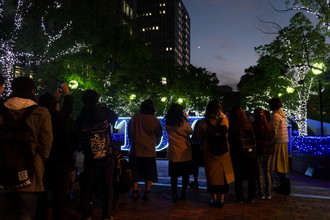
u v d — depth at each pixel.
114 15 20.27
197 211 4.65
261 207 4.92
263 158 5.46
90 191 3.93
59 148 3.80
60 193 3.80
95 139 3.85
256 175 5.54
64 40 16.66
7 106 2.62
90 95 3.96
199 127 4.90
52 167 3.74
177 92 35.00
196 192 6.01
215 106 4.88
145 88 25.92
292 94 19.23
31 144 2.65
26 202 2.57
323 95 18.06
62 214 3.81
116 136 13.90
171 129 5.30
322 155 8.38
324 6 11.70
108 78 20.50
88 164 3.88
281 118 5.91
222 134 4.70
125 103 23.67
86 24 17.70
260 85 23.47
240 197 5.19
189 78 37.12
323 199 5.49
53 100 3.91
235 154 5.17
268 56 14.80
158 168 10.07
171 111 5.33
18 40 14.81
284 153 5.89
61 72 17.70
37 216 3.76
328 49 12.81
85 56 19.34
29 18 15.36
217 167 4.83
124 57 20.11
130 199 5.40
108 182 3.99
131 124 5.29
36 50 16.42
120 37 20.09
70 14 16.75
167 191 6.10
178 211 4.64
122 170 4.43
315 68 11.96
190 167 5.34
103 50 19.12
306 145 9.73
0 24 13.42
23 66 17.78
